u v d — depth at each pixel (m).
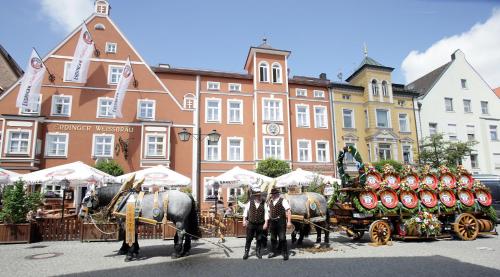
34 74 22.88
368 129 31.36
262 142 27.88
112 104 23.55
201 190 25.91
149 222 8.39
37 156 22.77
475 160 35.00
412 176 11.74
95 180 14.93
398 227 11.05
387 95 32.50
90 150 23.94
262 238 9.52
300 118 30.38
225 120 28.08
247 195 16.64
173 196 8.66
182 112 26.50
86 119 24.36
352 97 32.22
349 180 11.51
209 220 13.53
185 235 9.03
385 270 7.08
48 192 22.05
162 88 26.45
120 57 26.30
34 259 8.47
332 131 30.69
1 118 22.95
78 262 8.09
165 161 24.44
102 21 26.69
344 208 11.10
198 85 28.20
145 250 9.79
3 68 30.78
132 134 24.86
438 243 10.77
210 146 27.38
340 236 12.82
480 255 8.62
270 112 28.98
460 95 36.16
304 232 10.54
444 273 6.76
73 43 25.81
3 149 21.89
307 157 29.62
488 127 36.25
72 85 24.77
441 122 34.50
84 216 8.82
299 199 9.91
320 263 7.82
